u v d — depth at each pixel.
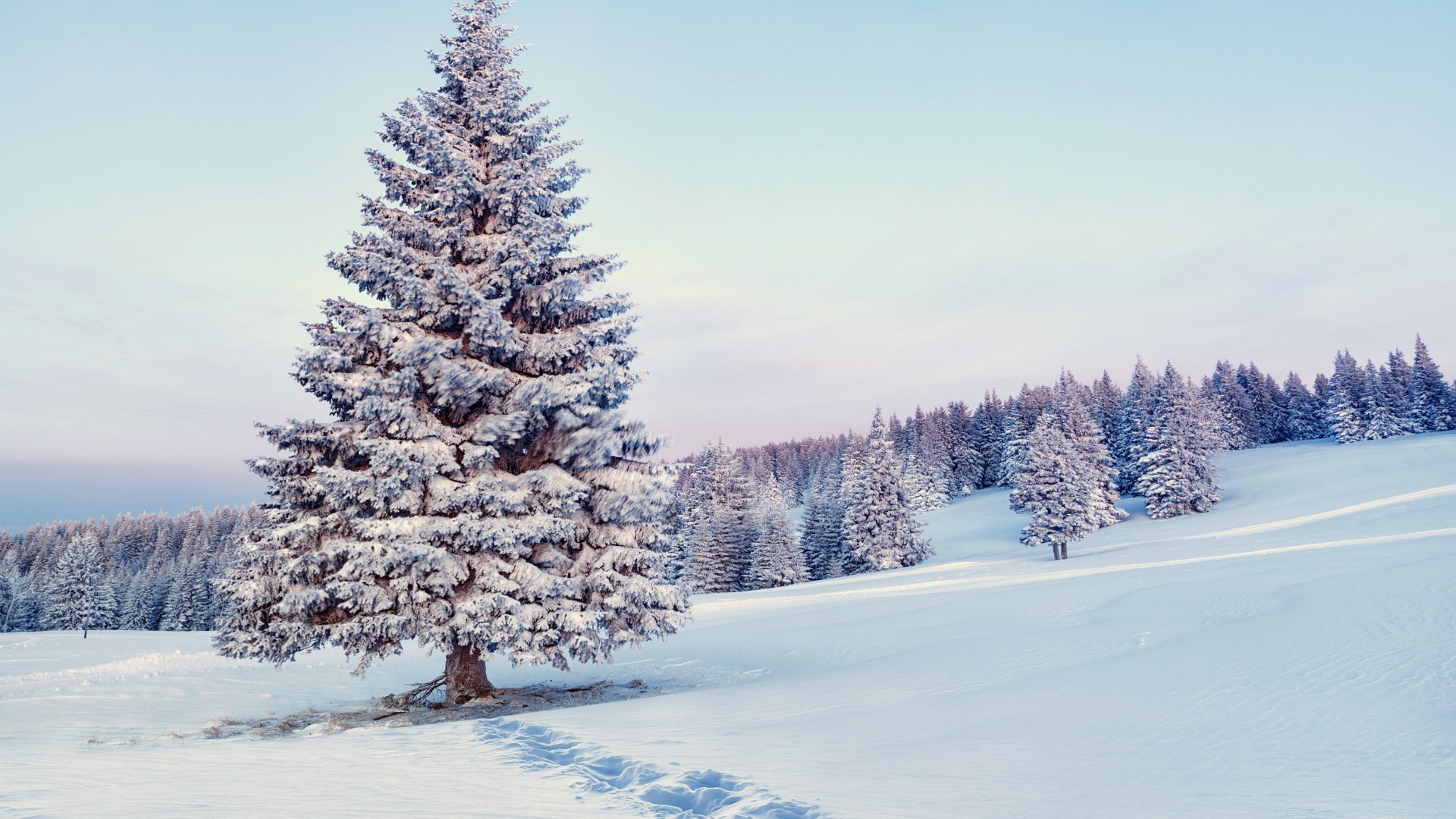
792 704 11.80
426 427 14.51
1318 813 4.98
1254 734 7.54
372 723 13.62
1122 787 5.82
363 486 13.80
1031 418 108.38
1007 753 7.26
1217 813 5.04
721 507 78.38
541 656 13.84
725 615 35.09
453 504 14.09
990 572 47.00
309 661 23.94
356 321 14.42
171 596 90.50
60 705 15.88
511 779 6.57
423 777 6.71
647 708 12.48
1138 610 20.28
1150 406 86.31
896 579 50.03
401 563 13.59
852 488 83.56
